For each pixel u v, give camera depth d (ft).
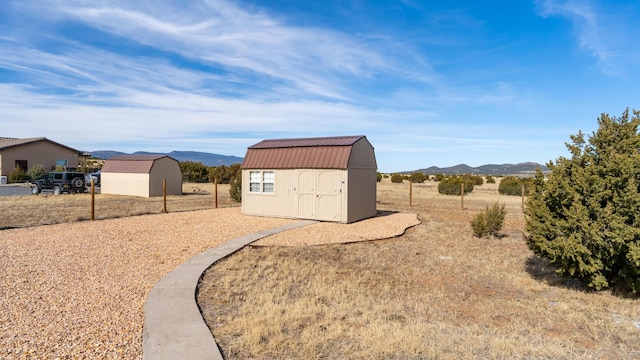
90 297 19.11
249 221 47.09
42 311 17.04
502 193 106.01
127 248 30.48
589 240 19.70
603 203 20.24
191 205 65.98
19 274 22.63
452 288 23.41
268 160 51.93
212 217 50.14
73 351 13.37
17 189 96.78
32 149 125.80
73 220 45.14
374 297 21.40
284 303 19.58
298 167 49.55
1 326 15.28
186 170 142.41
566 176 21.95
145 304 18.20
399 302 20.62
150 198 79.15
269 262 27.73
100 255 27.96
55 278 22.13
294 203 49.93
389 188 125.08
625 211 19.07
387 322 17.58
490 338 15.96
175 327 15.58
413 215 56.90
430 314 19.06
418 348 14.74
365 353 14.23
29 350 13.30
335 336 15.65
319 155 48.75
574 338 16.25
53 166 131.85
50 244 31.04
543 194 22.45
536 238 22.02
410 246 35.14
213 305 18.97
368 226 45.14
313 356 13.91
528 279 24.91
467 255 31.91
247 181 53.57
